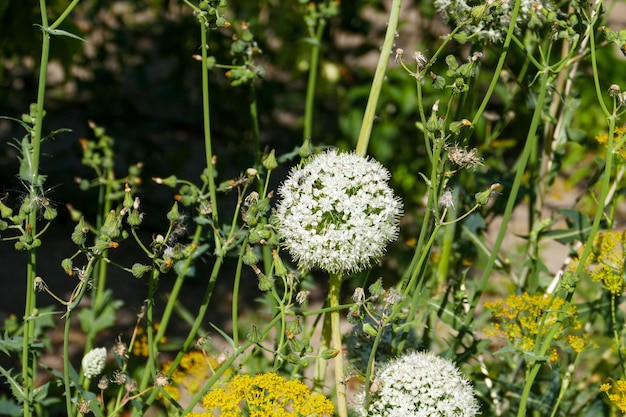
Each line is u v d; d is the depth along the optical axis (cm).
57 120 881
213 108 709
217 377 277
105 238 266
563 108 379
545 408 345
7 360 492
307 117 429
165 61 981
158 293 643
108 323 379
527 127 686
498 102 751
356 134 699
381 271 573
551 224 380
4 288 644
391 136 679
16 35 554
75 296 300
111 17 838
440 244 373
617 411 351
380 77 301
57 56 543
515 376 362
